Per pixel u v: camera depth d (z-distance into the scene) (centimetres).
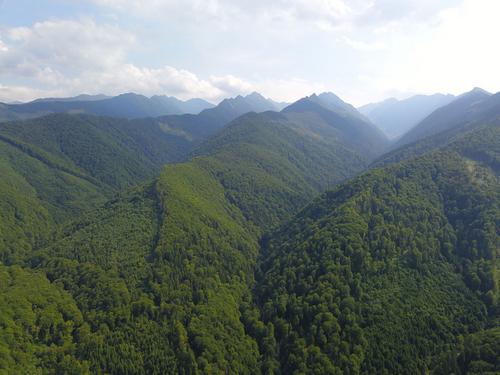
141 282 18288
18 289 16712
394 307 17350
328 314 16225
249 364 15612
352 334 15800
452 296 18388
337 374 14325
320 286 17675
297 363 14988
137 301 16938
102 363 14425
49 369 14025
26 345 14425
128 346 15062
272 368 15362
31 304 16000
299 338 15975
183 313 16875
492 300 17875
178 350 15138
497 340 14250
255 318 17750
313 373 14438
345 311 16600
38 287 17275
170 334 15850
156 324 16175
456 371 14212
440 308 17750
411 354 15838
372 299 17638
